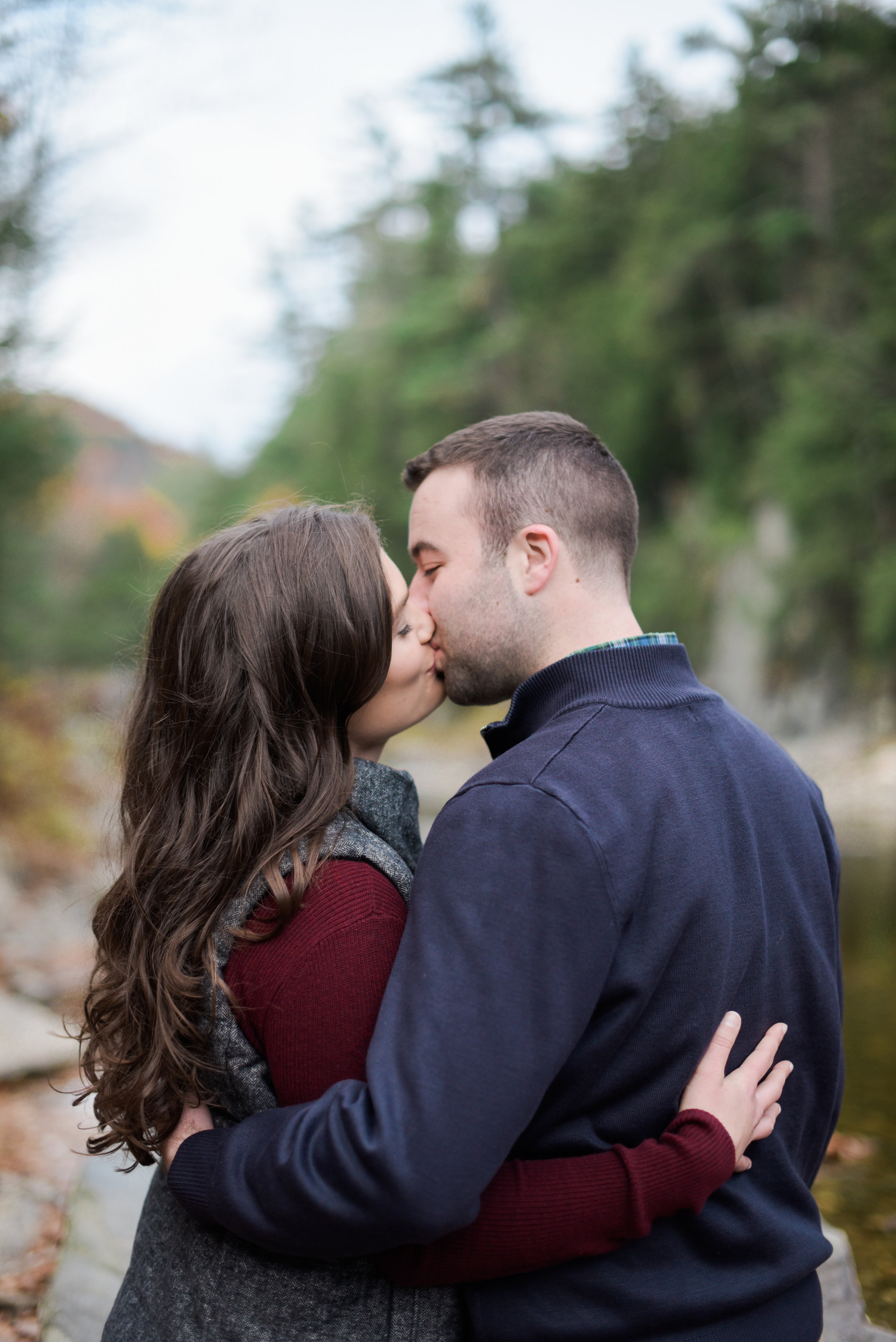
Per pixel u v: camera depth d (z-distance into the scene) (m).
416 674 1.39
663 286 23.45
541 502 1.30
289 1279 1.09
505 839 1.03
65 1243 2.09
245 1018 1.11
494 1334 1.06
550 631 1.32
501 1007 0.97
